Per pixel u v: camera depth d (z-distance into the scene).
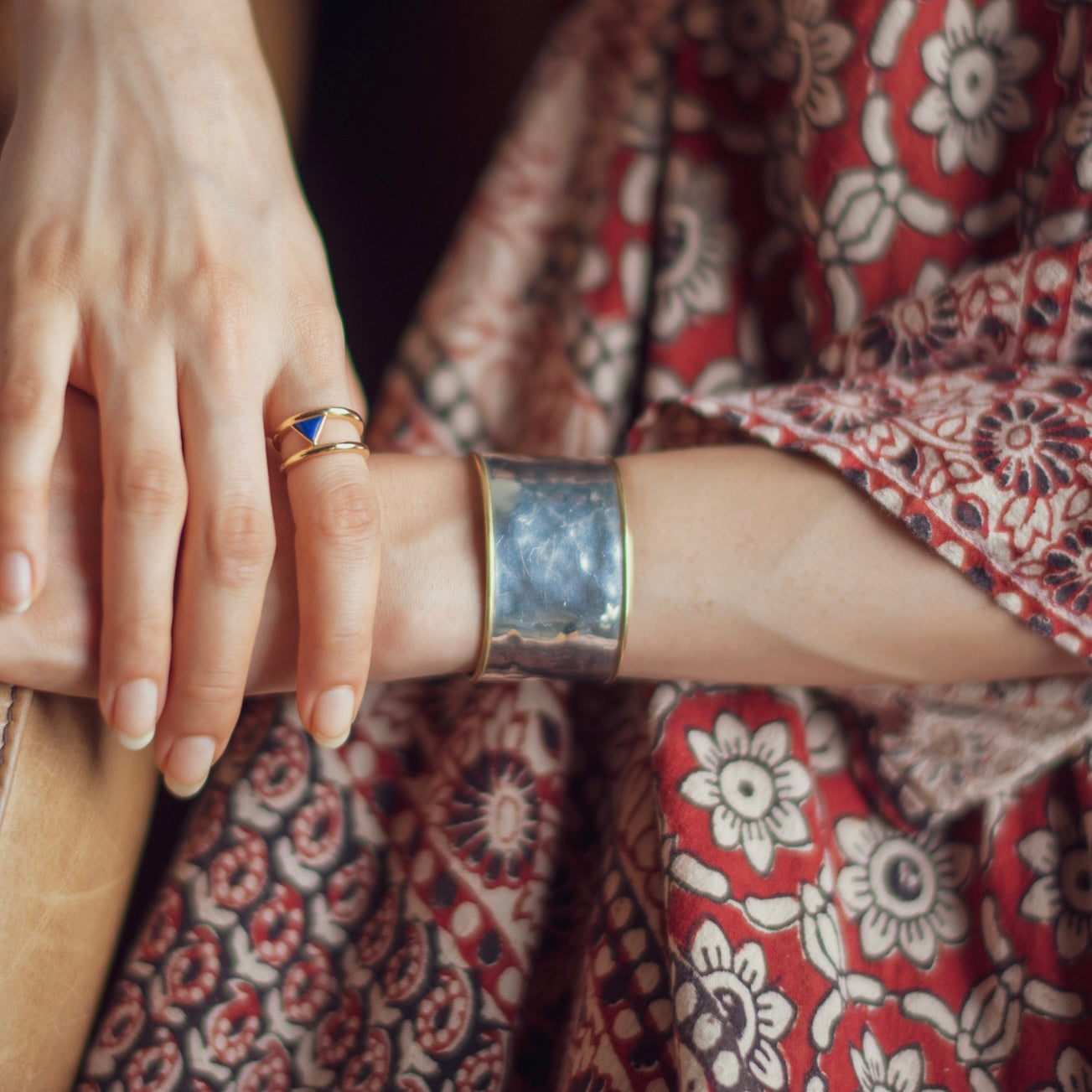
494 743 0.49
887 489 0.44
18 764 0.42
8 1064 0.43
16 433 0.42
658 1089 0.44
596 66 0.59
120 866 0.47
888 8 0.48
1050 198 0.47
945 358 0.48
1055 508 0.43
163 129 0.46
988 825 0.47
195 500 0.42
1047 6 0.48
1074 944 0.45
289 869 0.49
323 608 0.43
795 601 0.45
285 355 0.45
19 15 0.48
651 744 0.47
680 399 0.47
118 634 0.41
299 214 0.48
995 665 0.45
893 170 0.49
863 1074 0.45
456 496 0.45
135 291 0.44
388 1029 0.47
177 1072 0.46
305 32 0.75
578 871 0.50
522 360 0.57
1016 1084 0.45
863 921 0.47
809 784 0.47
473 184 0.79
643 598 0.45
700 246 0.54
